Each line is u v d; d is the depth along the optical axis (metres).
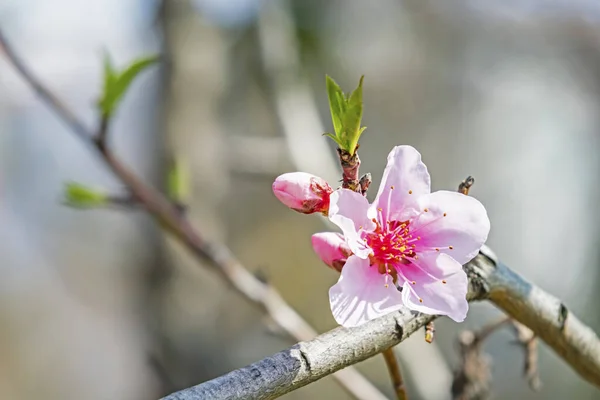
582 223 1.15
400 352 0.57
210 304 0.73
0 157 1.13
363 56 1.14
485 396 0.48
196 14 0.75
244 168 0.70
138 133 0.79
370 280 0.41
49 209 1.15
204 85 0.74
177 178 0.55
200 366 0.72
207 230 0.71
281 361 0.38
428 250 0.41
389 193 0.42
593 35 1.13
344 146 0.41
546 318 0.42
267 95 0.78
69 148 1.15
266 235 1.10
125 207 0.55
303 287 1.15
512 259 1.16
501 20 1.18
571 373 1.03
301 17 1.04
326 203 0.41
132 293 0.76
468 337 0.48
